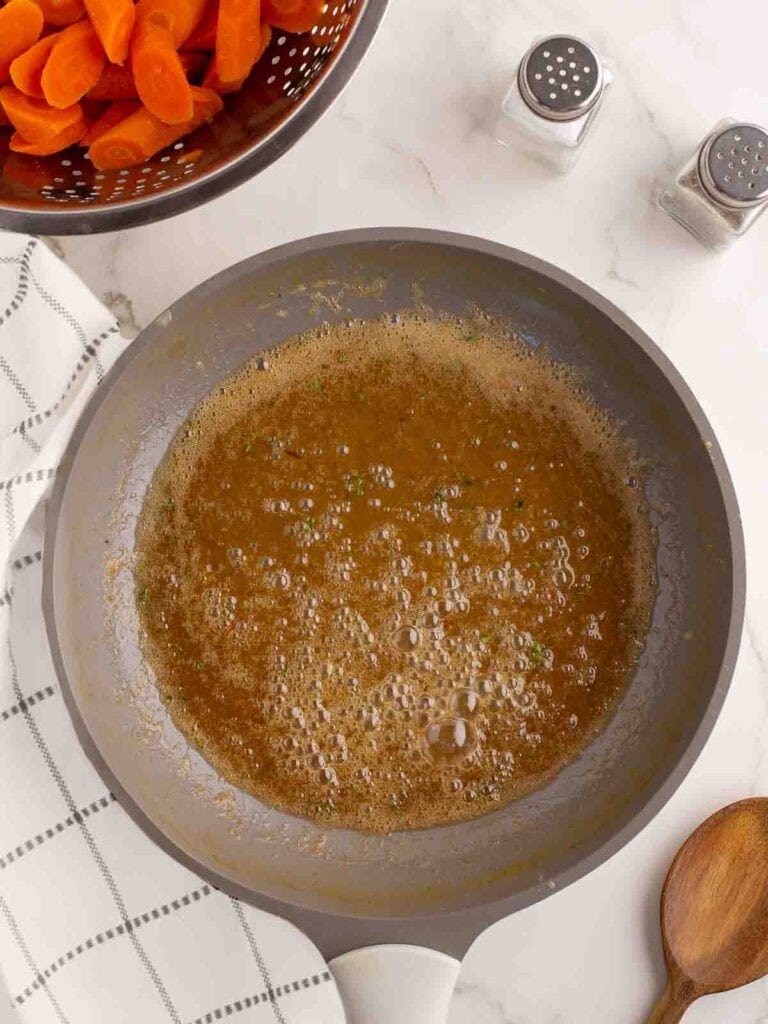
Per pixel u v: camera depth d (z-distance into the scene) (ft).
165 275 1.80
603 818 1.70
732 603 1.60
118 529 1.76
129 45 1.59
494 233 1.81
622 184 1.82
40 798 1.76
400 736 1.73
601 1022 1.76
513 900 1.54
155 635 1.75
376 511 1.75
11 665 1.74
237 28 1.58
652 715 1.72
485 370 1.78
